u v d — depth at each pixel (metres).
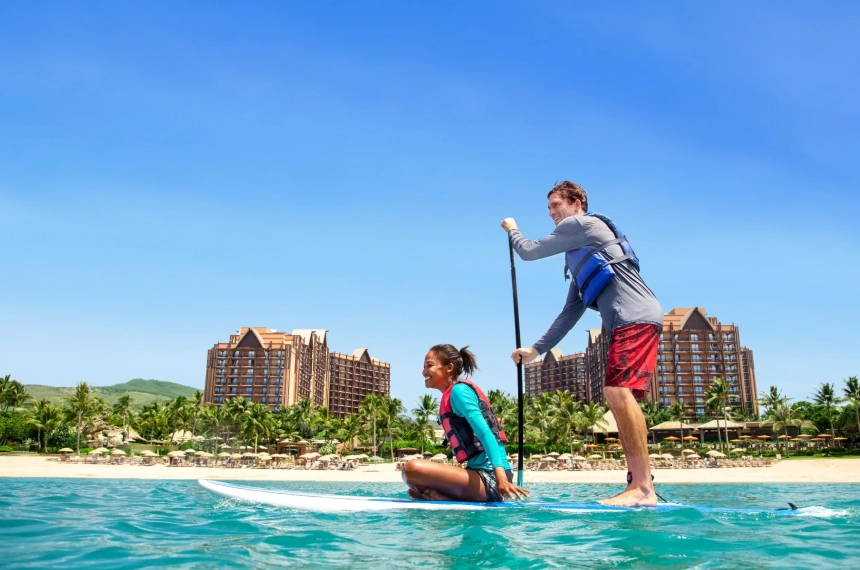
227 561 3.29
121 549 3.67
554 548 3.56
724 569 3.02
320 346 174.00
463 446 5.49
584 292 6.04
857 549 3.50
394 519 4.62
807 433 99.06
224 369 146.88
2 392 104.56
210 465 66.69
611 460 69.81
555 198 6.49
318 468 65.75
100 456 74.75
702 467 60.09
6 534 4.33
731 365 132.75
